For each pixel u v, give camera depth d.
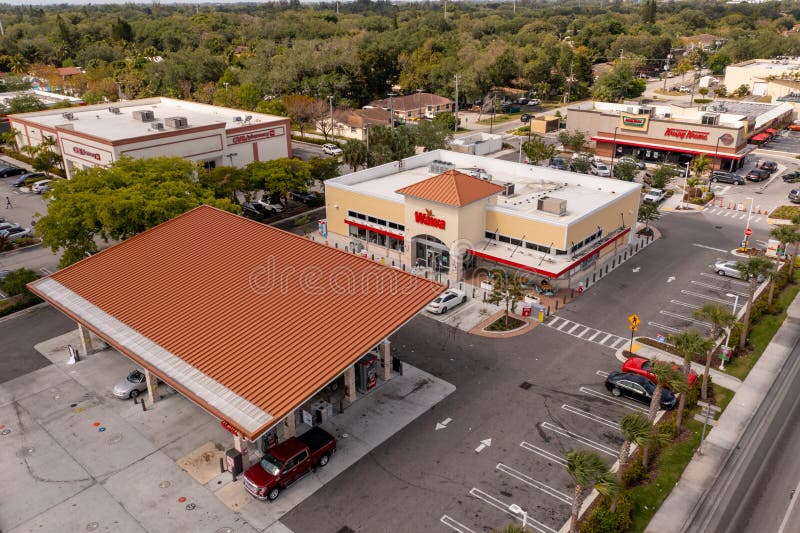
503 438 32.94
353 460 31.47
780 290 50.12
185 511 28.27
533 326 45.12
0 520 27.84
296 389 29.19
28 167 93.62
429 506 28.31
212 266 40.12
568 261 49.31
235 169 65.06
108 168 59.41
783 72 140.88
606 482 22.89
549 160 90.94
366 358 37.28
